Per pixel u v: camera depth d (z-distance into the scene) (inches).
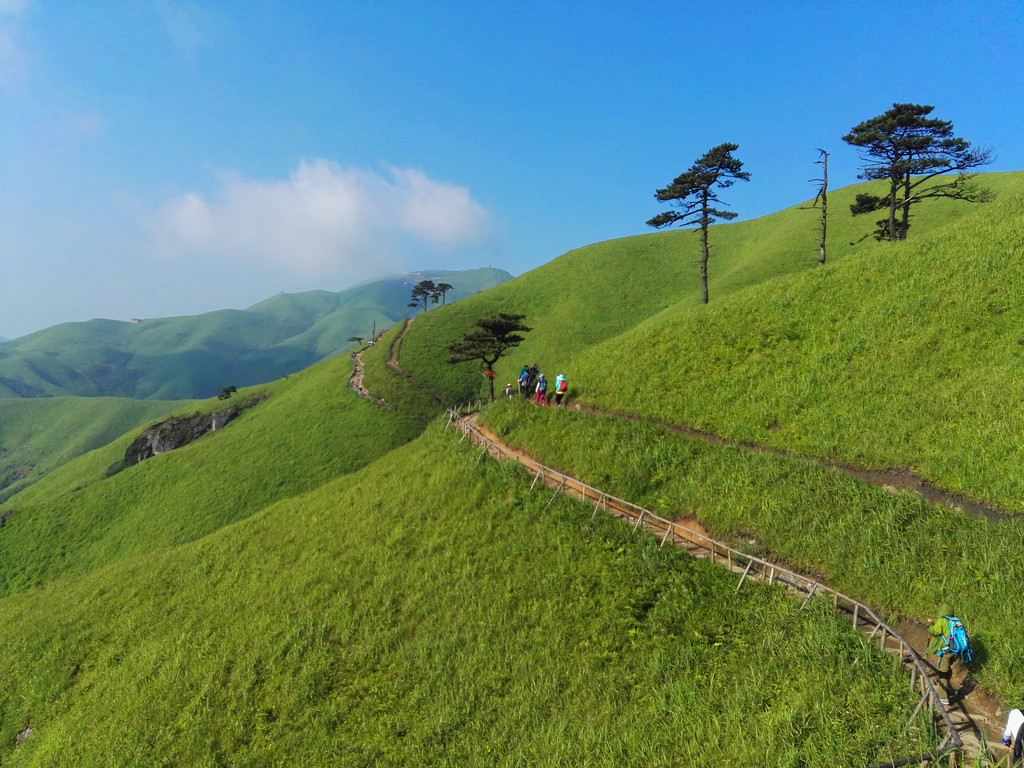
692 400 854.5
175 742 589.0
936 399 629.0
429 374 2945.4
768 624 475.5
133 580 1079.6
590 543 653.3
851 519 528.4
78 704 757.3
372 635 644.7
